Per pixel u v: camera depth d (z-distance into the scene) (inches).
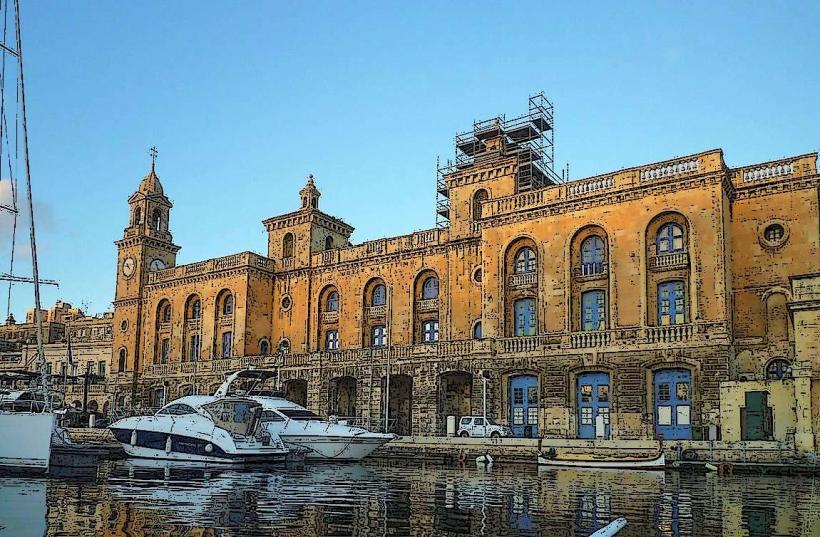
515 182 2244.1
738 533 698.8
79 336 3814.0
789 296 1724.9
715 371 1670.8
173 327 2974.9
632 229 1861.5
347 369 2388.0
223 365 2716.5
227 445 1485.0
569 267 1955.0
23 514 763.4
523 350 1975.9
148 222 3270.2
